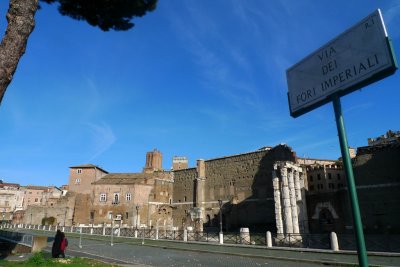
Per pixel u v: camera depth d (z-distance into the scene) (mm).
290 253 26453
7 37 11859
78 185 93875
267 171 75375
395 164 47375
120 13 15531
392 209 46031
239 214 77625
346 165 4469
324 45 5211
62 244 21938
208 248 32312
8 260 19969
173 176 98000
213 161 89125
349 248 29031
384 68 4176
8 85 11805
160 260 23375
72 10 15375
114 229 55938
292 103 5773
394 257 22500
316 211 57250
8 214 125125
